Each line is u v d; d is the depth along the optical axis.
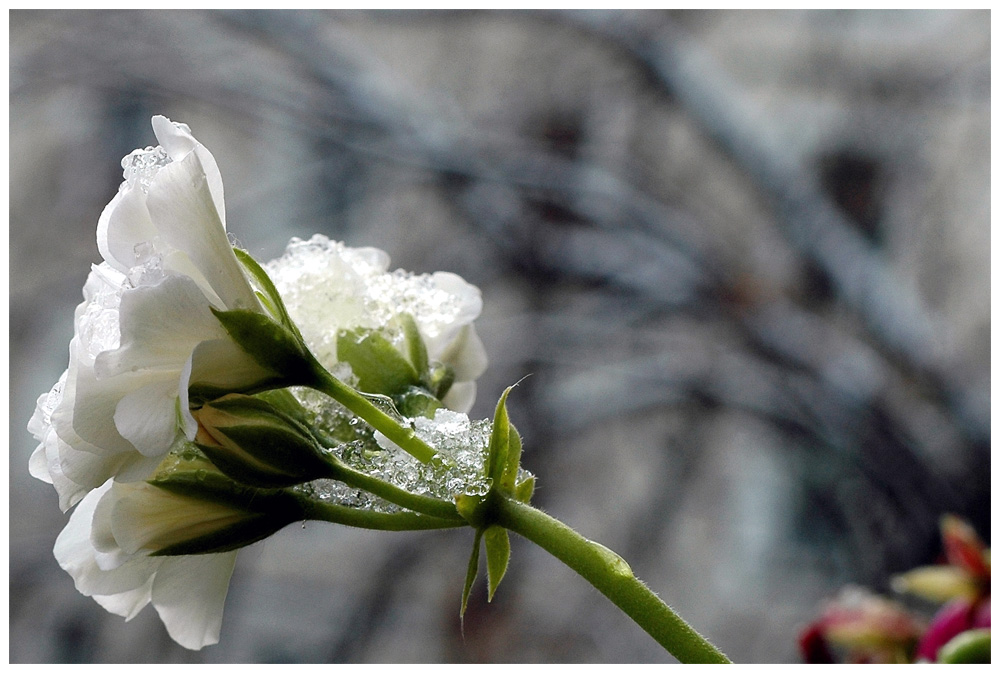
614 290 1.49
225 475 0.40
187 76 1.56
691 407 1.54
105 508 0.40
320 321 0.42
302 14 1.51
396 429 0.40
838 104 1.65
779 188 1.43
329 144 1.60
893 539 1.30
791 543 1.64
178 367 0.40
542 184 1.49
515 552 1.66
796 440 1.44
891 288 1.36
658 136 1.63
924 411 1.29
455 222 1.65
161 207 0.40
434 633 1.61
